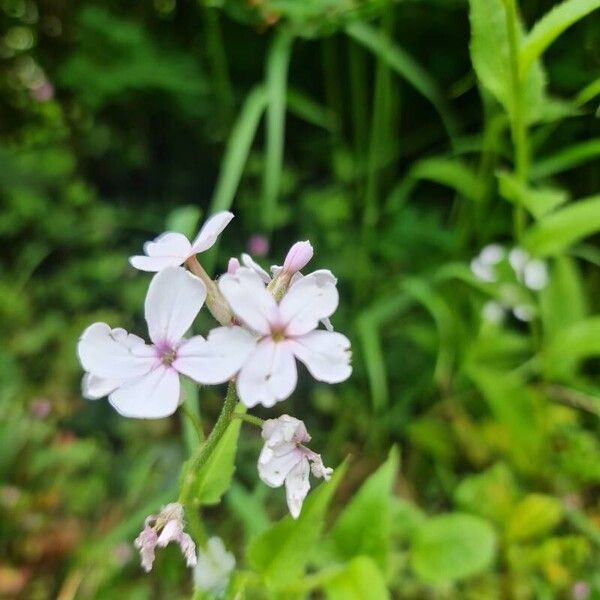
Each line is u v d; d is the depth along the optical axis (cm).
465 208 22
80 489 19
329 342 7
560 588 17
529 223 22
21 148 29
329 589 11
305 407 23
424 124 30
